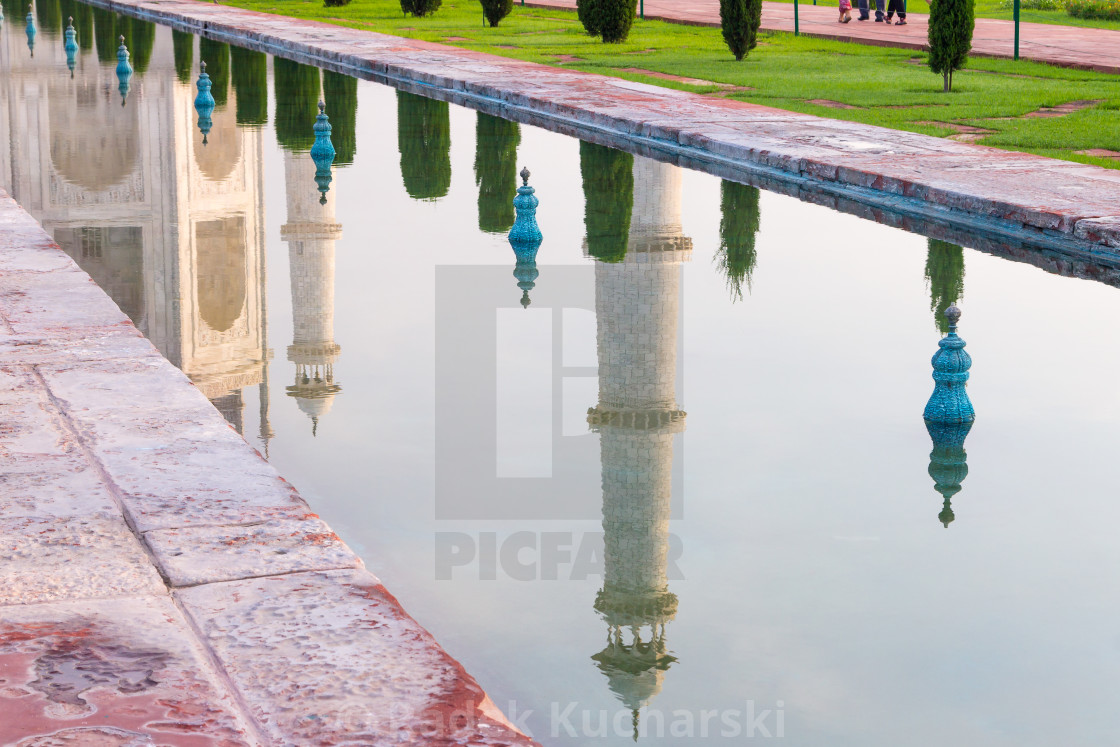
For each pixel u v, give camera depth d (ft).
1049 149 39.27
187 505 12.30
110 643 9.51
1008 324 23.11
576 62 68.23
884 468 15.97
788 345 21.74
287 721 8.50
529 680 10.84
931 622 11.84
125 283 29.76
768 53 71.26
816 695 10.49
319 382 19.79
